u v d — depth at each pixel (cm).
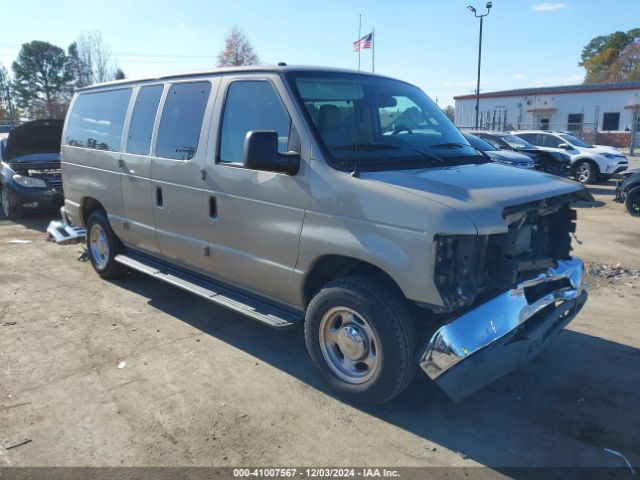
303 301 412
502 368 348
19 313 561
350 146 393
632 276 700
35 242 891
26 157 1159
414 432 356
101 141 623
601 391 411
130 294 623
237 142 442
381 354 353
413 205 329
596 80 8775
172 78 524
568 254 436
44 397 395
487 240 341
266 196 412
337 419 370
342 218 363
